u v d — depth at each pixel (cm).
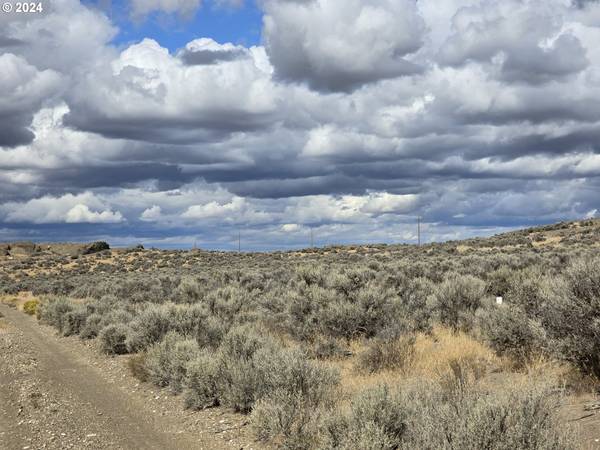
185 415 1026
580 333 898
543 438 500
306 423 802
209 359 1128
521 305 1124
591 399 808
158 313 1758
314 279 2211
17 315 3719
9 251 12200
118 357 1744
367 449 629
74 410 1079
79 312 2509
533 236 7512
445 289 1680
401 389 755
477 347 1259
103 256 10888
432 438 548
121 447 843
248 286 3378
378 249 8569
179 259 9775
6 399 1163
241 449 807
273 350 1141
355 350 1445
